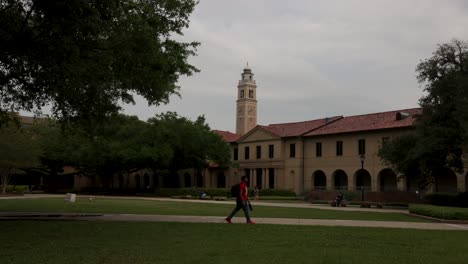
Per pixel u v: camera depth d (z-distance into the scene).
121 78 19.39
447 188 49.38
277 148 65.75
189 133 63.44
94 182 87.31
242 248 12.00
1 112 21.78
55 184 87.38
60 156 65.88
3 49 15.30
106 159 63.91
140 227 16.89
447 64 35.03
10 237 14.07
